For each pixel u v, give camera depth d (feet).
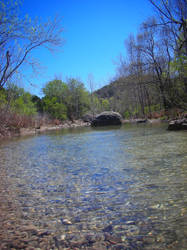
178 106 48.42
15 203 8.70
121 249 5.34
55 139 37.35
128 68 62.59
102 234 6.06
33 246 5.63
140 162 14.43
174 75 46.37
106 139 31.04
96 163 15.44
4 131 52.60
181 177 10.50
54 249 5.48
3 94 56.70
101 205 8.02
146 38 65.57
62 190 10.07
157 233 5.91
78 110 163.43
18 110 74.08
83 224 6.68
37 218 7.25
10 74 42.86
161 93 52.31
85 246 5.54
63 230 6.40
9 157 20.93
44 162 17.28
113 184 10.40
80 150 22.40
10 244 5.76
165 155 15.84
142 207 7.57
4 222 7.04
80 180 11.50
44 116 108.17
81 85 165.99
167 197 8.25
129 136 31.91
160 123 55.88
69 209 7.86
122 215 7.10
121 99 132.87
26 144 32.14
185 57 36.17
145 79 63.46
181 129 32.89
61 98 160.45
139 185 9.91
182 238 5.60
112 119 75.87
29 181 11.94
